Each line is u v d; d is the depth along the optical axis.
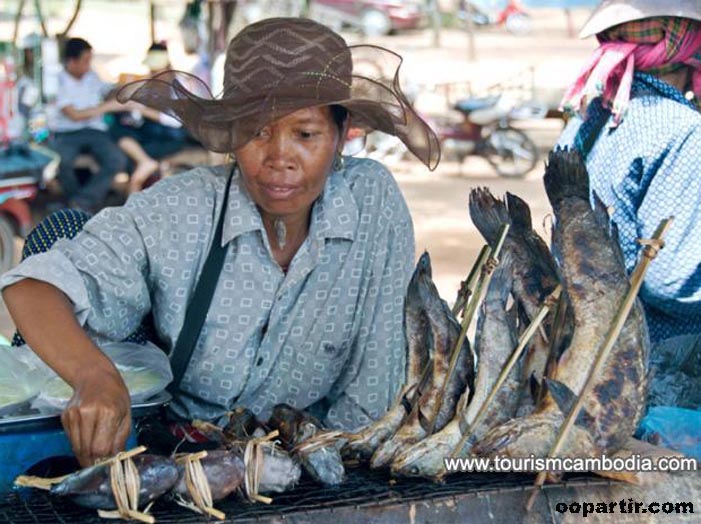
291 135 1.94
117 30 20.25
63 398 1.87
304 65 1.92
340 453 1.89
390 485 1.78
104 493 1.61
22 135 7.71
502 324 1.84
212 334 2.12
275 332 2.15
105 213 2.04
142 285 2.05
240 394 2.17
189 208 2.07
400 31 21.66
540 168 11.30
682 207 2.60
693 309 2.61
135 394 1.92
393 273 2.19
